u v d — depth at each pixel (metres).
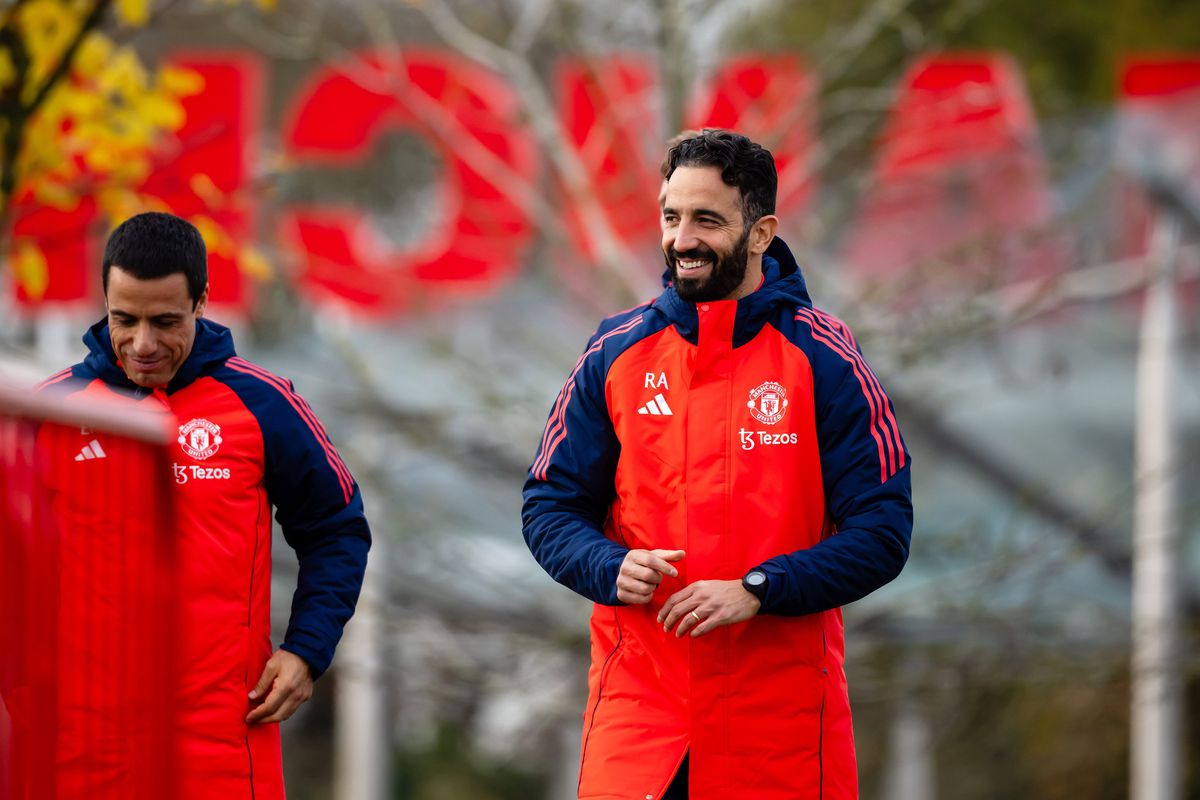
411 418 41.78
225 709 13.23
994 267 38.66
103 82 25.42
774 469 13.35
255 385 13.71
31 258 25.33
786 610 12.84
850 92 41.03
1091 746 61.72
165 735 12.53
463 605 44.28
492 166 41.06
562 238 40.47
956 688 41.34
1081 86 63.41
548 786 80.94
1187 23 63.16
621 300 38.28
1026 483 50.28
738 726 13.20
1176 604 43.31
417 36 47.94
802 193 41.03
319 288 42.50
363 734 50.53
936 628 42.25
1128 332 50.56
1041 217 42.84
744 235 13.38
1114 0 63.25
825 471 13.42
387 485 42.03
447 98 42.47
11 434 10.91
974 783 66.56
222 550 13.35
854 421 13.34
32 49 24.11
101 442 12.39
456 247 43.16
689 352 13.56
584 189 38.75
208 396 13.55
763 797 13.17
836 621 13.77
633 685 13.45
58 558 11.89
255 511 13.60
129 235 13.04
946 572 43.06
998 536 46.78
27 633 11.16
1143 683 41.97
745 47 43.84
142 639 12.45
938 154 42.28
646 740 13.27
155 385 13.43
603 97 39.69
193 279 13.17
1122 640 42.44
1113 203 44.12
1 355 26.55
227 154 37.16
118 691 12.36
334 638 13.81
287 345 48.62
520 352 44.56
